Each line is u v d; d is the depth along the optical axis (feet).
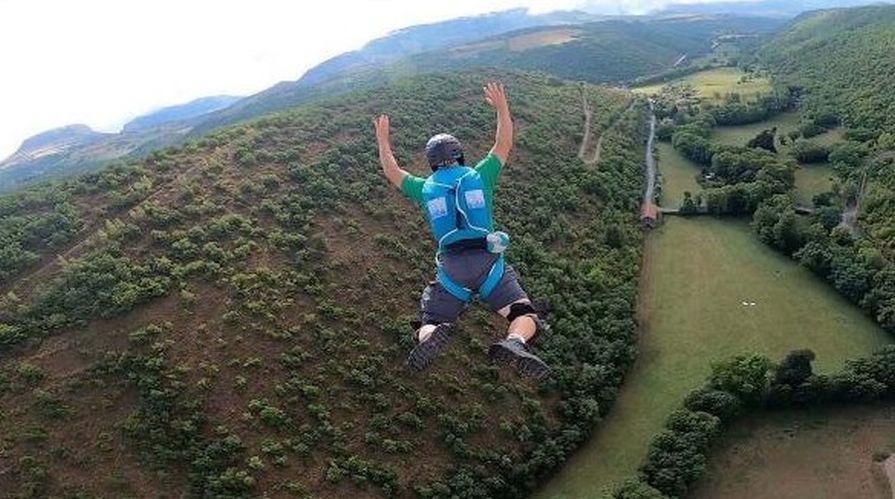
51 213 246.88
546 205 327.06
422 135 350.23
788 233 315.17
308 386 209.15
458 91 424.46
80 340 207.62
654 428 232.53
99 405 195.00
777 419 228.63
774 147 430.20
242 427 196.75
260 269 234.79
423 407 216.95
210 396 199.93
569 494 212.43
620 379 250.57
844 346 258.78
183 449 190.08
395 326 234.38
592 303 274.98
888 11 646.74
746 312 283.59
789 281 299.99
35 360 203.21
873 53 527.40
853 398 229.04
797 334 268.21
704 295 296.51
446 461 209.97
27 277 225.15
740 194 352.28
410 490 201.16
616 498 199.11
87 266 222.89
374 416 211.20
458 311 38.06
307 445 198.90
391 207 286.66
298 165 290.35
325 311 230.27
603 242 321.11
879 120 416.67
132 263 228.63
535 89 483.51
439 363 231.91
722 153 401.29
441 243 37.70
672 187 396.98
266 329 218.59
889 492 200.54
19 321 211.41
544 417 229.04
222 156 290.97
